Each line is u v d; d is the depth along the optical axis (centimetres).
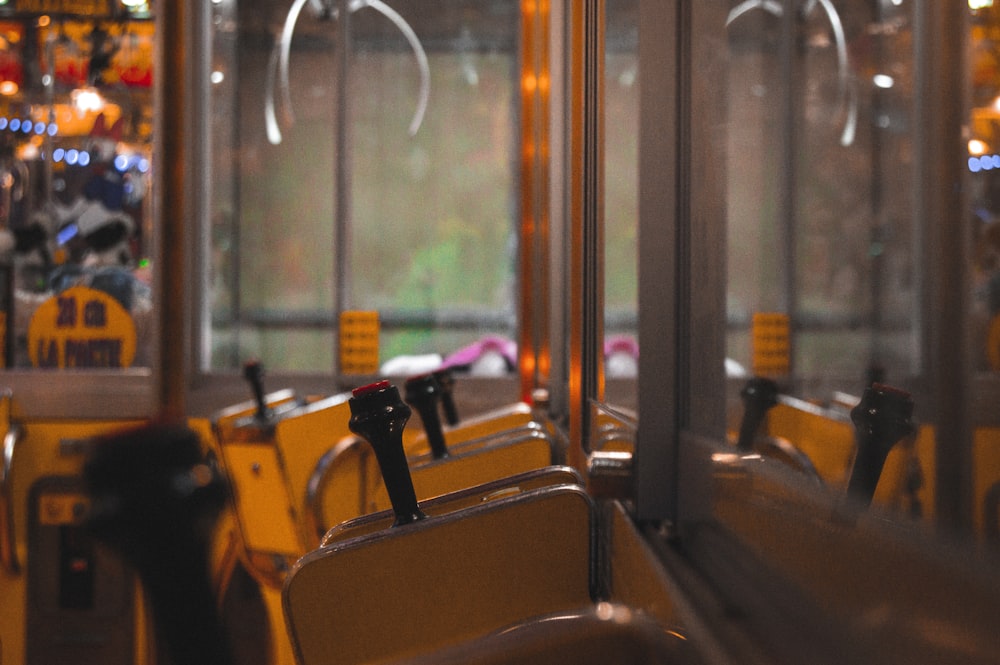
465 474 165
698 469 82
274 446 296
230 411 315
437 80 502
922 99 47
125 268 386
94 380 368
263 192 475
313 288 479
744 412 71
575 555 96
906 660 33
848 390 52
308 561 94
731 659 42
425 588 95
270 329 479
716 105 85
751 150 84
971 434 33
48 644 352
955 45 37
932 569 31
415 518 101
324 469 257
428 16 500
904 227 58
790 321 65
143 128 391
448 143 504
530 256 340
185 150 372
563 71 264
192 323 379
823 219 88
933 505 36
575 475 121
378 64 501
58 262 385
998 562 28
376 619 95
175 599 24
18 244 384
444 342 505
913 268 49
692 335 91
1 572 349
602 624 49
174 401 362
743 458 64
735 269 79
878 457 44
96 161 389
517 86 483
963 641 28
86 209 388
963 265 35
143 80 392
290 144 475
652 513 95
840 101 94
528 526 97
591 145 165
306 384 385
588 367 165
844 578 40
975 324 34
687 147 97
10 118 389
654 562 67
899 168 62
